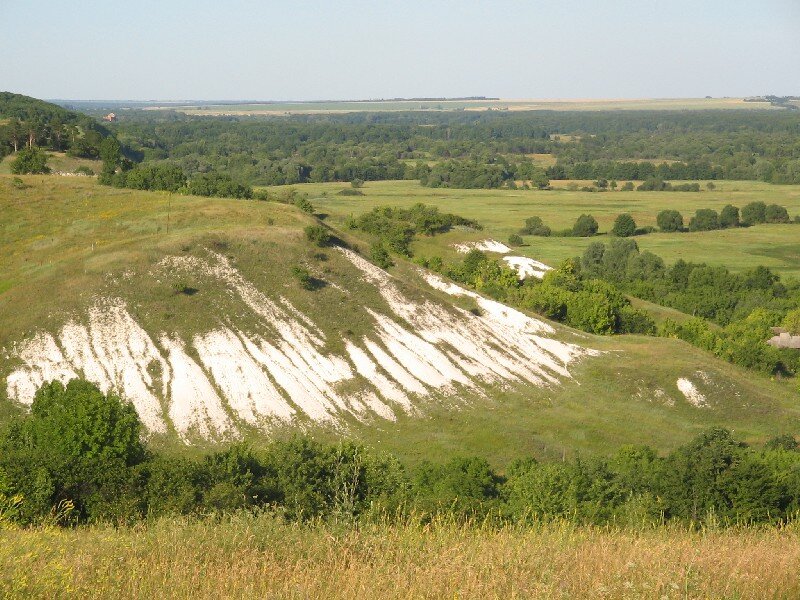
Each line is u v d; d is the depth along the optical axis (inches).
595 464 1488.7
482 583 540.1
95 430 1545.3
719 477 1282.0
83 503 1151.0
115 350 2292.1
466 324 2876.5
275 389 2283.5
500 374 2642.7
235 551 615.5
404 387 2431.1
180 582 549.0
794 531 832.3
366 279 2893.7
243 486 1127.0
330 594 533.3
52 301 2416.3
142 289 2529.5
